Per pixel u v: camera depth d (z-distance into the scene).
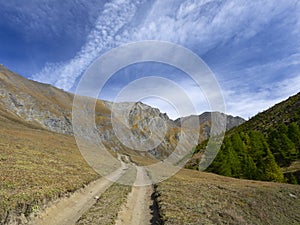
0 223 11.45
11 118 97.25
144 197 21.16
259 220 25.06
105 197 19.02
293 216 30.28
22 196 14.05
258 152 66.50
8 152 28.67
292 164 66.62
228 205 24.62
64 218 15.05
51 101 151.38
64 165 28.64
